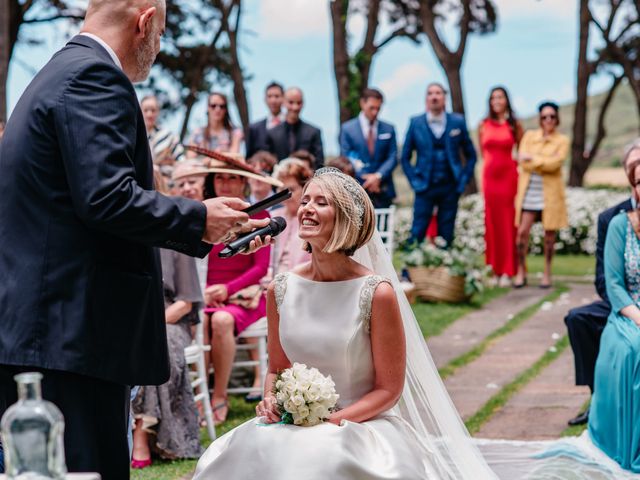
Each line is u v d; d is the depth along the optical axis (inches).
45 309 117.6
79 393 120.0
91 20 126.4
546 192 444.8
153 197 118.5
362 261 158.2
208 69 940.0
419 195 424.2
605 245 217.3
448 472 154.7
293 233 262.1
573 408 247.3
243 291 245.9
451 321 363.9
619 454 201.0
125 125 118.9
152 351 127.1
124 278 122.0
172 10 909.8
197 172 246.7
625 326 207.0
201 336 226.1
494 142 449.1
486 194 451.2
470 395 261.3
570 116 2219.5
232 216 123.5
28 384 83.1
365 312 140.2
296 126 394.9
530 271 527.8
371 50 814.5
